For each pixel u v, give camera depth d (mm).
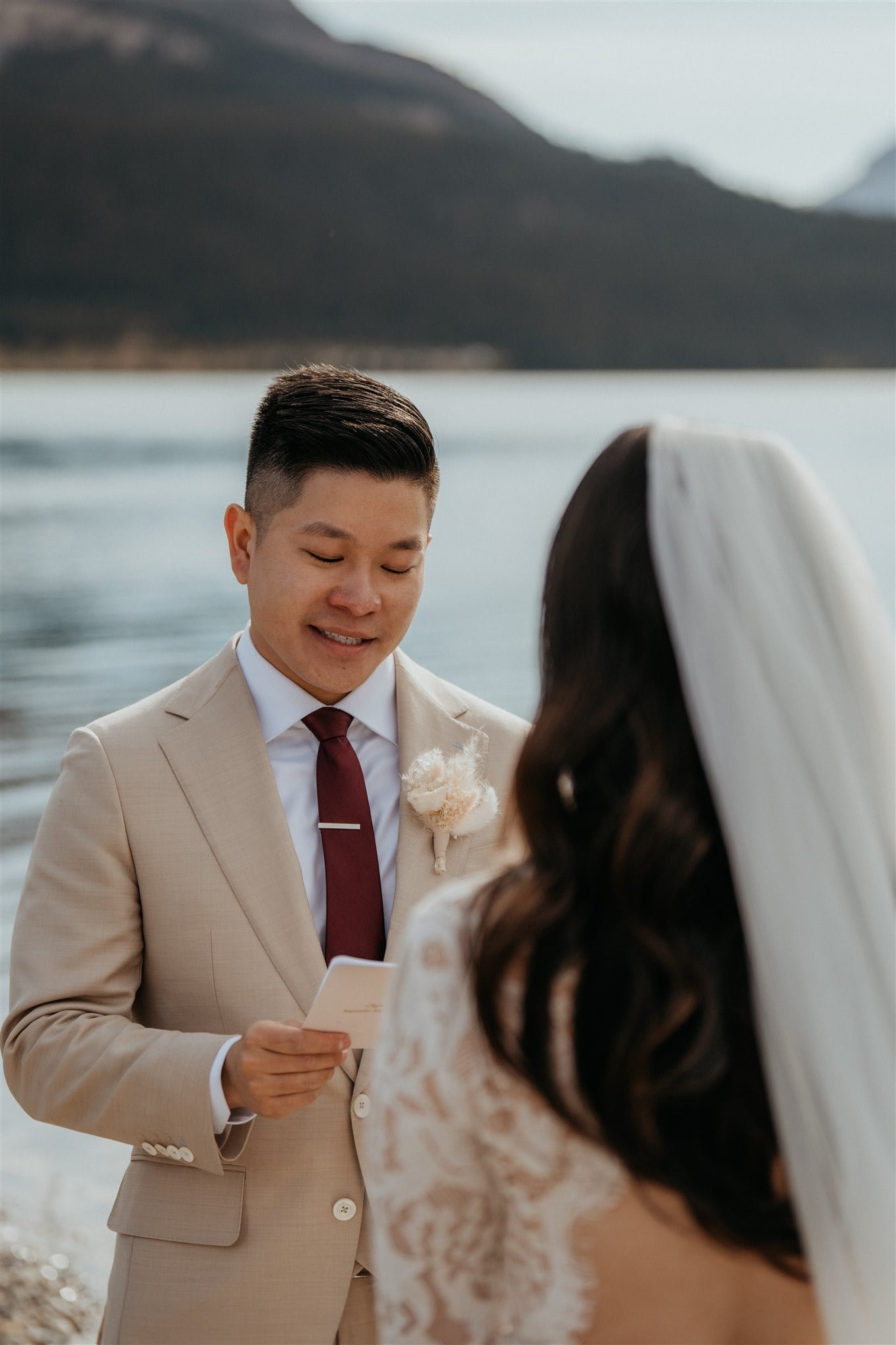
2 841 8203
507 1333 1236
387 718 2314
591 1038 1139
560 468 45531
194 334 115312
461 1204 1238
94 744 2164
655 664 1210
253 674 2273
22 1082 2025
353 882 2145
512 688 13102
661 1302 1187
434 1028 1205
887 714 1216
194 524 28609
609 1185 1173
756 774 1154
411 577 2205
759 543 1205
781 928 1139
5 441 56000
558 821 1210
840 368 131375
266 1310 1963
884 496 32656
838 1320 1139
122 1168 4668
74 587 19828
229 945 2070
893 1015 1149
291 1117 2016
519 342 124875
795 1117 1142
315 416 2115
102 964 2061
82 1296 3846
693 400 97062
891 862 1198
